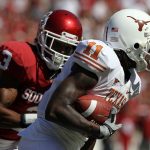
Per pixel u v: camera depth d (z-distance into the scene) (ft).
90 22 98.32
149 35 35.60
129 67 35.88
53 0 101.60
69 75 32.60
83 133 33.19
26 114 39.83
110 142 84.69
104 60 32.78
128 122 86.38
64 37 39.68
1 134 41.93
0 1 103.65
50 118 32.12
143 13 36.09
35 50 40.24
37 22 101.19
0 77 39.60
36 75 39.73
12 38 97.45
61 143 34.78
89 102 33.37
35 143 35.17
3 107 39.45
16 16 100.94
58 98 31.83
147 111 88.48
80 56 32.83
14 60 39.42
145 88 89.92
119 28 35.63
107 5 100.99
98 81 33.14
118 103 34.60
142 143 89.10
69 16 40.24
